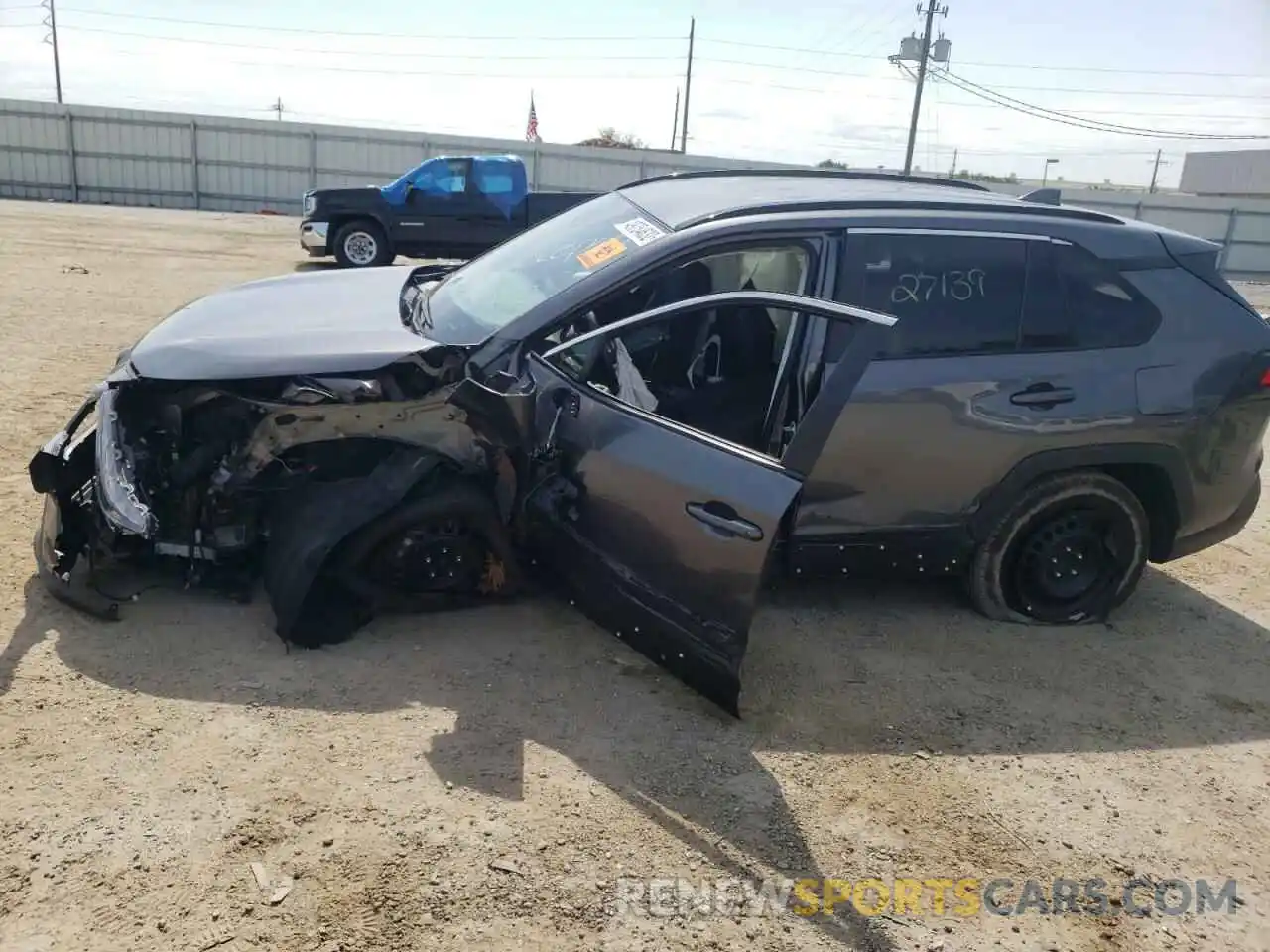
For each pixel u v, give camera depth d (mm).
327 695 3309
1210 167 56156
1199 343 4156
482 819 2775
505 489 3625
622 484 3371
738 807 2941
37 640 3451
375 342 3602
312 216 16531
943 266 3883
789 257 3836
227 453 3676
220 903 2391
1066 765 3314
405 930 2363
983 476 3943
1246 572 5180
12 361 7348
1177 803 3150
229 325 3891
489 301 3967
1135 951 2527
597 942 2389
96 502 3662
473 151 33969
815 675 3758
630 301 3770
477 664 3590
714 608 3193
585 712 3357
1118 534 4270
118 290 11602
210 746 2984
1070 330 4008
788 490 3043
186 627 3639
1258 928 2633
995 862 2814
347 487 3615
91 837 2564
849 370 3113
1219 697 3850
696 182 4539
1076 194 35000
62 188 33031
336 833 2664
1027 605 4297
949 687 3752
